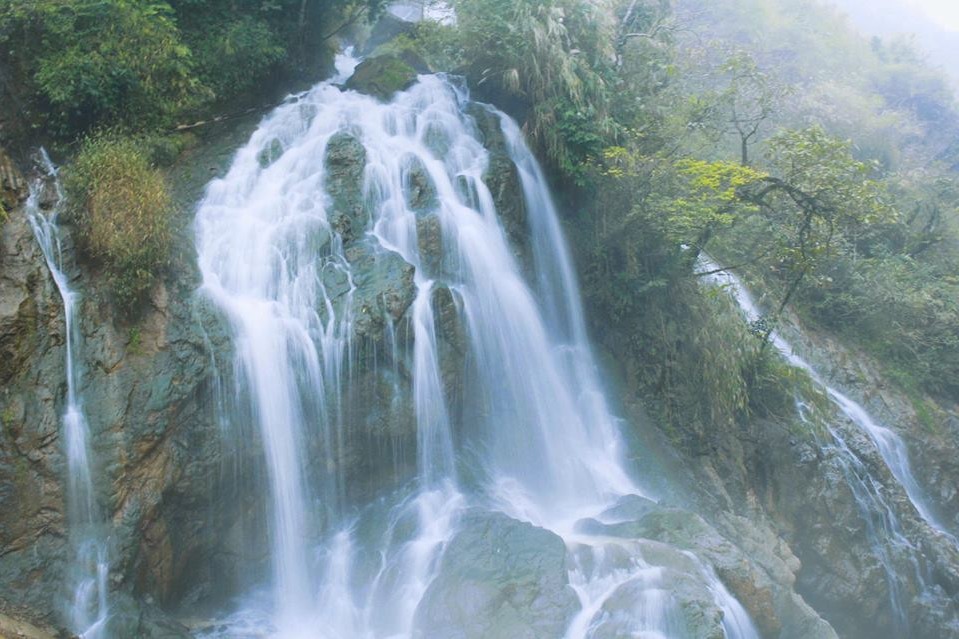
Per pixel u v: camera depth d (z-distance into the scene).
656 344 14.70
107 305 8.95
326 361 9.95
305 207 11.38
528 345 12.41
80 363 8.49
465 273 12.00
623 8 18.69
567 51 15.54
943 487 18.17
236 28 13.56
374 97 14.65
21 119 10.45
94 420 8.30
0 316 8.02
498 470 11.38
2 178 9.12
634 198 14.77
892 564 14.35
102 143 10.08
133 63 11.30
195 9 13.51
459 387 11.15
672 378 14.51
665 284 14.49
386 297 10.39
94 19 11.16
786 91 21.14
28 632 7.18
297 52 15.62
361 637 8.77
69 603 7.64
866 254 23.05
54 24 10.73
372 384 10.21
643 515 10.63
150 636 7.81
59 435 8.06
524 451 11.77
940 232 24.39
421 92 14.85
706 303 14.93
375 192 11.90
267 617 9.05
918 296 20.44
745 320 15.70
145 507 8.30
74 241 9.23
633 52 17.81
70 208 9.40
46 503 7.86
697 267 16.31
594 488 12.00
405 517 9.93
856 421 17.58
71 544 7.88
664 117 16.94
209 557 9.07
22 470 7.80
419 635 8.26
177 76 12.05
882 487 15.63
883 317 20.11
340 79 17.03
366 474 10.21
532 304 12.75
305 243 10.81
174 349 9.09
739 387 14.16
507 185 13.42
